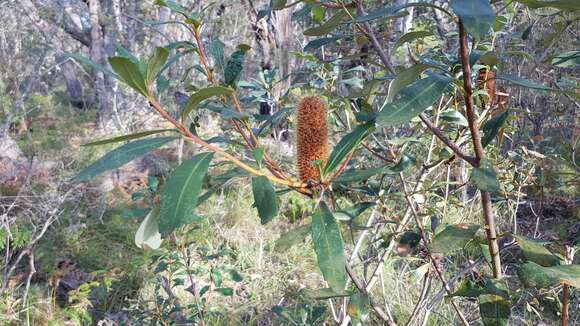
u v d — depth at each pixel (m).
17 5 9.01
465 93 1.08
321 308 2.21
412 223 2.54
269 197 1.07
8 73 8.60
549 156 2.83
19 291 4.04
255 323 3.81
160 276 3.44
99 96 11.55
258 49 8.91
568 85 2.88
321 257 1.05
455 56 2.22
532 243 1.17
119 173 7.10
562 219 4.32
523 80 1.12
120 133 10.23
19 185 5.98
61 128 11.24
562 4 0.88
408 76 1.08
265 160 1.29
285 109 1.72
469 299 3.50
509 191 2.85
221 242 4.85
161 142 1.04
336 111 2.43
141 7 9.93
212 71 1.46
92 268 4.59
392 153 2.09
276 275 4.39
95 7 11.49
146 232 1.19
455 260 3.71
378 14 1.16
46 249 4.50
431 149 2.26
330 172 1.19
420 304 2.24
